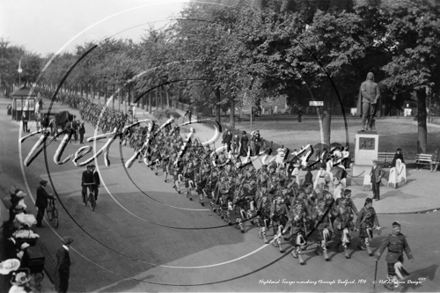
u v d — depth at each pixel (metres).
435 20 31.95
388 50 36.00
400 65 33.44
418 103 35.53
